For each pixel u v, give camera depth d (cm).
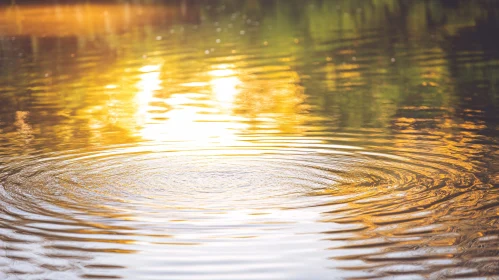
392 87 1225
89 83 1358
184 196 679
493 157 780
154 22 2220
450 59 1459
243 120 1009
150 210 643
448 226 595
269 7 2547
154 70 1470
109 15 2397
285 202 657
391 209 634
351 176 728
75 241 582
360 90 1212
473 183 696
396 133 905
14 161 815
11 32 2062
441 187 687
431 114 1012
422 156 793
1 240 585
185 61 1562
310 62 1501
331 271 521
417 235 579
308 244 566
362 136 895
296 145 855
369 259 539
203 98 1188
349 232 587
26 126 1016
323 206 645
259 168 762
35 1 2775
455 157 786
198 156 815
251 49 1695
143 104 1154
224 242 573
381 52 1587
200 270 527
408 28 1917
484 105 1059
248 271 523
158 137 916
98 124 1012
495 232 580
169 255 553
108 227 607
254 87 1273
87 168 779
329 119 999
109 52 1711
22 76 1462
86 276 523
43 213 641
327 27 2022
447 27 1884
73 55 1684
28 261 549
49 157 829
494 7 2183
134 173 756
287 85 1279
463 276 510
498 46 1577
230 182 717
